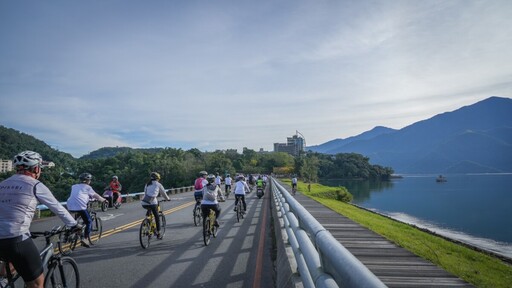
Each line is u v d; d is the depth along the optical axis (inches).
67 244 366.9
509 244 1290.6
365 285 61.5
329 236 104.4
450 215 2282.2
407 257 300.8
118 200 857.5
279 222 388.5
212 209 410.0
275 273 275.1
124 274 273.1
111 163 4904.0
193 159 4958.2
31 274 157.1
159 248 371.2
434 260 343.3
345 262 77.2
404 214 2341.3
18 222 152.8
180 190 1685.5
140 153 5492.1
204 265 300.2
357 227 479.8
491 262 376.2
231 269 287.4
